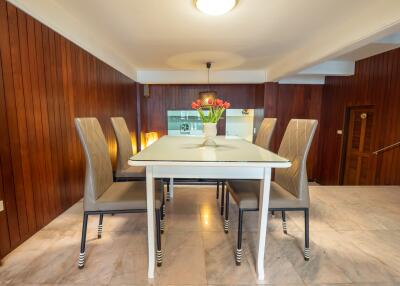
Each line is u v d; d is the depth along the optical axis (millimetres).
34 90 1919
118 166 2344
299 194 1588
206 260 1608
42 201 2031
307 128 1616
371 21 2094
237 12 2262
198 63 4426
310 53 3186
